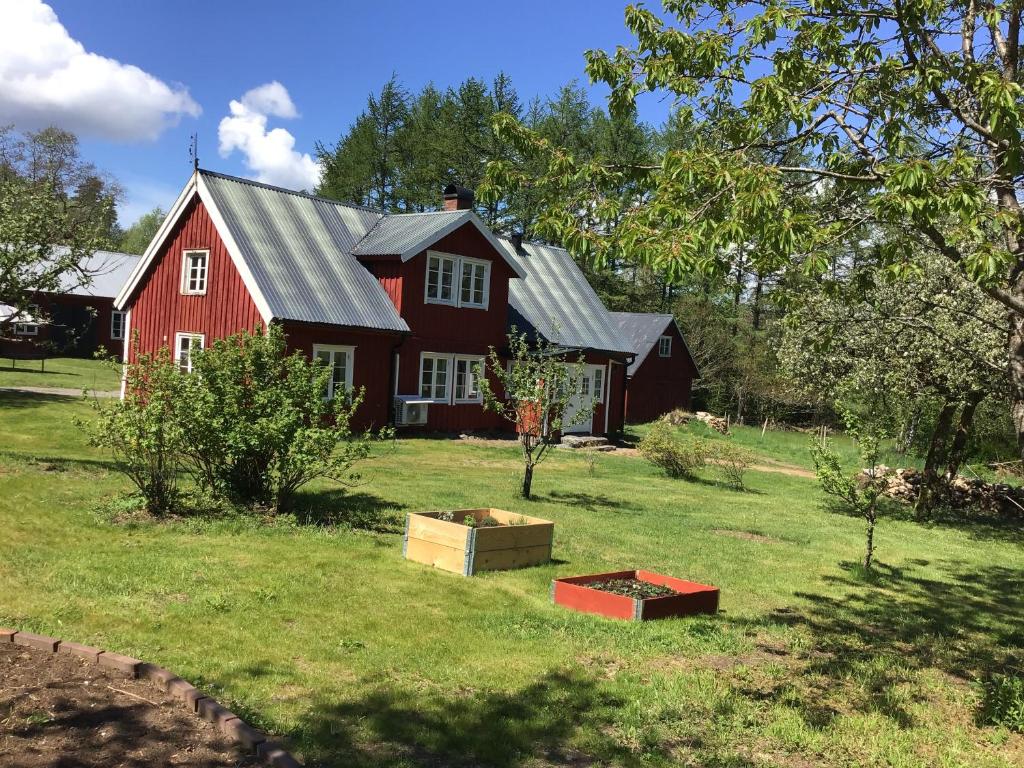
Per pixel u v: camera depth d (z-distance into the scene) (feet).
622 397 99.40
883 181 21.44
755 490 66.49
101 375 105.40
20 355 123.03
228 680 17.51
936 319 49.47
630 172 25.59
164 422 33.19
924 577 38.60
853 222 24.16
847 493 38.09
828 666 23.34
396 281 73.36
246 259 65.10
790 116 24.58
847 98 25.55
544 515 42.86
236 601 23.20
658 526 43.50
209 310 69.00
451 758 15.28
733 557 37.83
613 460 74.54
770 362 140.97
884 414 57.06
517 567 31.27
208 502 35.35
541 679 19.84
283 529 32.76
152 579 24.47
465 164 148.36
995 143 21.65
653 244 20.17
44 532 28.81
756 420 151.23
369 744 15.43
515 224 143.54
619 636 23.80
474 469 58.54
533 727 16.92
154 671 16.88
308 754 14.62
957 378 52.54
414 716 16.93
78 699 15.62
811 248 21.20
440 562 30.01
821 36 25.90
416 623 23.13
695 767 15.96
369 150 159.53
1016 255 21.20
